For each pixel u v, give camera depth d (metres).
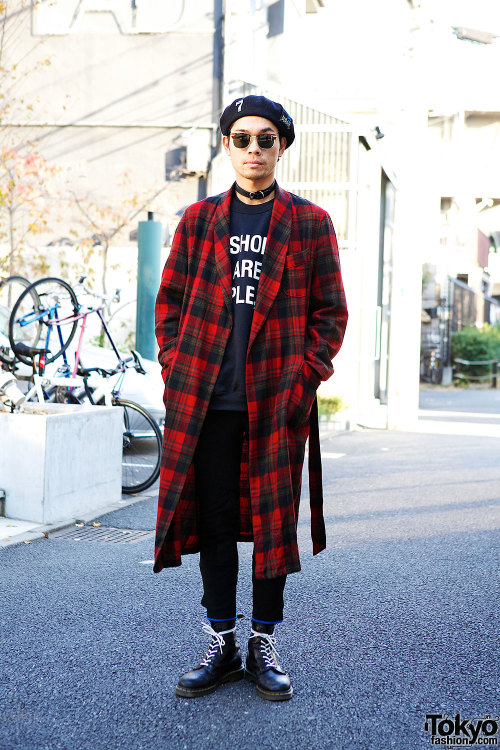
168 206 11.96
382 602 3.78
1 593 3.82
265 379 2.67
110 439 5.89
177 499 2.68
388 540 5.00
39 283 6.46
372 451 9.12
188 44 11.83
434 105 20.94
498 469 7.89
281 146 2.79
